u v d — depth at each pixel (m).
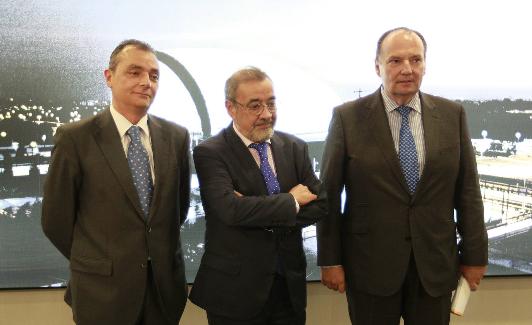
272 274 1.69
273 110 1.71
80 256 1.61
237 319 1.69
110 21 2.27
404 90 1.74
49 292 2.34
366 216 1.79
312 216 1.70
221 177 1.68
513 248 2.48
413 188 1.76
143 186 1.64
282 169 1.78
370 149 1.78
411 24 2.39
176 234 1.75
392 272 1.76
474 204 1.82
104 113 1.68
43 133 2.26
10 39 2.21
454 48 2.41
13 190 2.26
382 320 1.83
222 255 1.71
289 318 1.77
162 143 1.71
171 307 1.71
